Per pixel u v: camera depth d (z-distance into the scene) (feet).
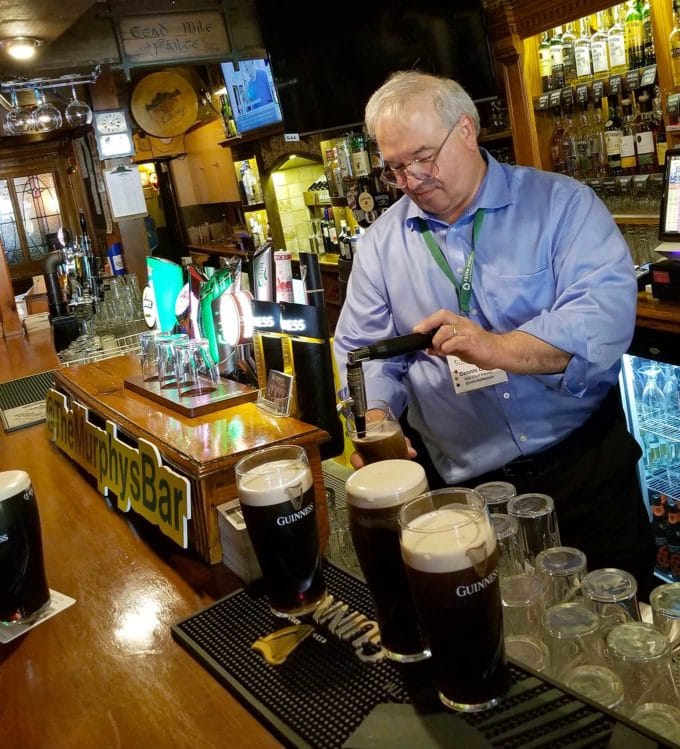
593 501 6.95
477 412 6.92
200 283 6.84
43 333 15.53
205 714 3.34
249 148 28.12
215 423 5.35
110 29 17.93
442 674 2.92
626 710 2.91
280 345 5.35
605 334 5.95
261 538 3.67
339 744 2.93
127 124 21.63
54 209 36.17
